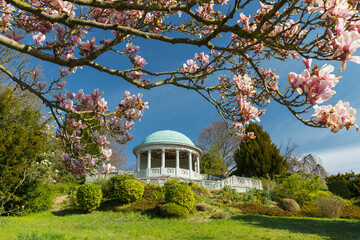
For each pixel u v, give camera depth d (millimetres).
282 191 18359
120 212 13289
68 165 3127
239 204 16031
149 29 2998
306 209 15742
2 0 2746
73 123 2775
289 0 1627
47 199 14281
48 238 6848
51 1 2123
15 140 11688
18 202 12969
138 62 3012
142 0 2516
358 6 1586
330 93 1475
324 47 1666
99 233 8547
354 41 1360
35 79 2721
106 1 2137
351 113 1541
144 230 9305
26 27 2707
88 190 14078
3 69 2592
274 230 9219
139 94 3350
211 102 2959
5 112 12008
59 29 2621
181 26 3229
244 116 2738
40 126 13359
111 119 3320
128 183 15211
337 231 9008
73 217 12609
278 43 1834
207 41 2113
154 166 29047
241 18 2732
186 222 11109
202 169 31281
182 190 13492
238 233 8641
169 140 25266
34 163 12625
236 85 2654
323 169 27375
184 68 3137
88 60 2443
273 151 25125
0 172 10930
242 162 25312
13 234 7500
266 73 3299
